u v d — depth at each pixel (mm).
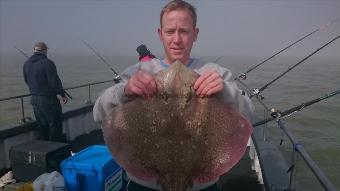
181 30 998
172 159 866
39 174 2098
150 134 881
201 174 887
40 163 2082
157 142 876
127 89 911
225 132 892
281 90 15539
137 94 900
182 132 869
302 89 15953
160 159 873
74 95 15492
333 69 41156
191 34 1019
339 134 7066
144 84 894
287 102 11812
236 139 897
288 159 4238
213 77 892
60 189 1715
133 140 896
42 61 2883
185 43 1009
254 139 2354
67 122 3182
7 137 2498
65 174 1762
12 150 2146
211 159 879
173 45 1011
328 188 984
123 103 951
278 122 1727
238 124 901
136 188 1031
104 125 938
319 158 5566
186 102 882
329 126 7738
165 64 1057
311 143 6406
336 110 9688
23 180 2152
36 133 2846
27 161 2111
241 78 2977
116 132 917
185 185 864
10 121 10742
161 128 875
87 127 3414
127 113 909
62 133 3098
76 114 3246
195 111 878
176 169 863
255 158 2408
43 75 2895
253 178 2186
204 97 892
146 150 885
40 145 2219
